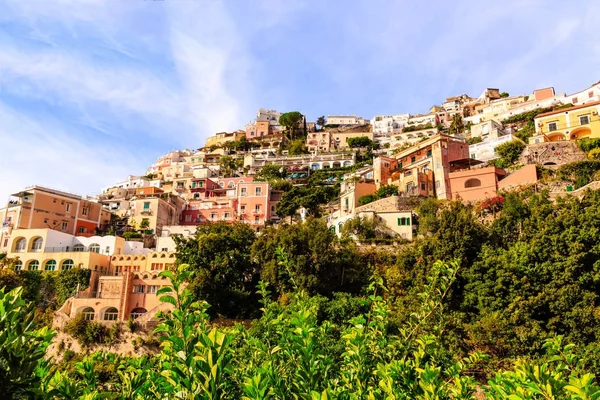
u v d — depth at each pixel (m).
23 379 4.38
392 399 5.23
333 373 7.00
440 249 34.56
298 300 8.41
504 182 55.16
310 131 147.38
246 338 8.65
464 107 133.75
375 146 118.88
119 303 41.75
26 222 61.69
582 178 50.12
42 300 47.12
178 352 4.73
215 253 41.03
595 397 4.12
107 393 6.26
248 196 81.88
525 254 32.47
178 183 98.19
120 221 75.06
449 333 26.11
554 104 99.81
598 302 29.70
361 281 39.22
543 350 25.30
